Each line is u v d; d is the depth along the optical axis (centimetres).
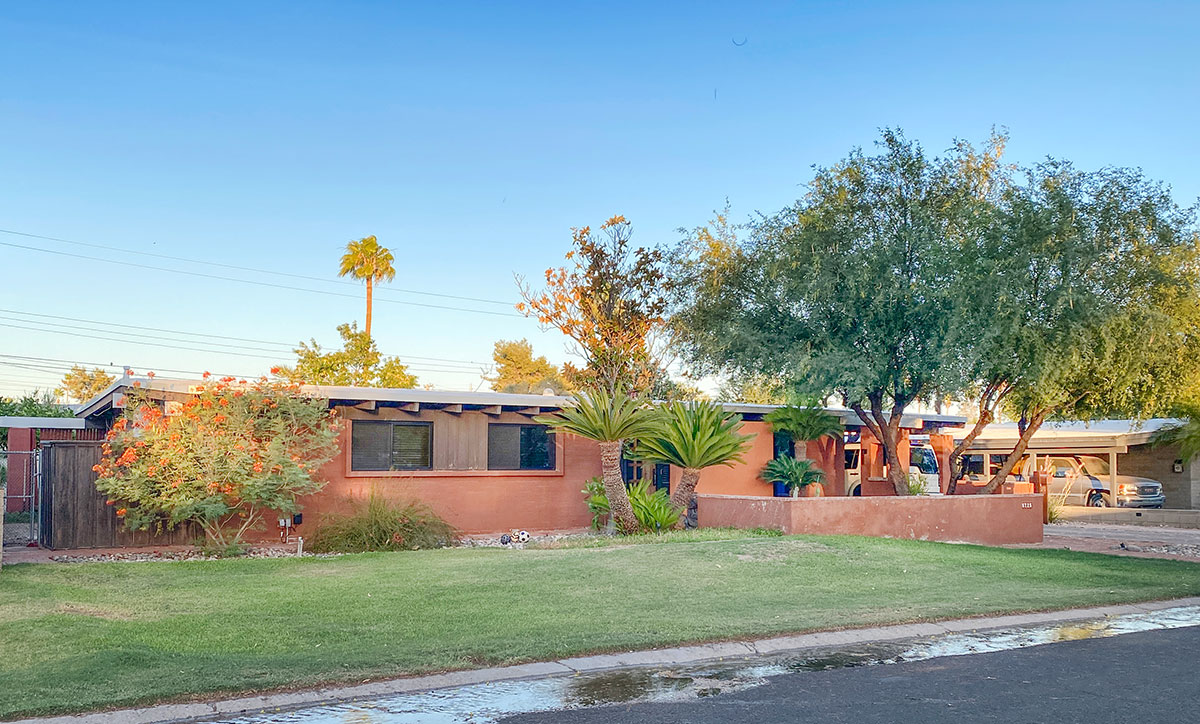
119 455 1662
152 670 748
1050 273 1916
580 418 1780
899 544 1550
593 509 2023
